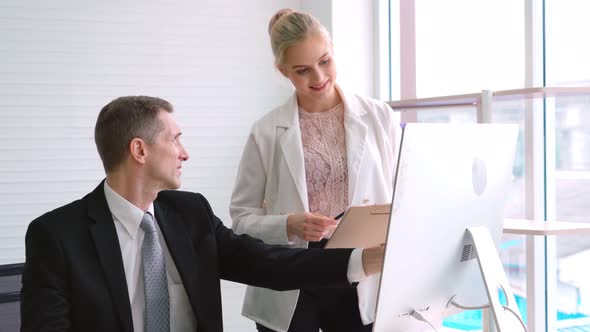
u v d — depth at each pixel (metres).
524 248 3.08
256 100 4.19
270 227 2.07
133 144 1.71
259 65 4.18
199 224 1.89
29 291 1.63
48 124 3.80
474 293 1.68
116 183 1.75
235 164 4.17
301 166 2.14
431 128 1.41
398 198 1.37
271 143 2.21
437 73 3.64
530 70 2.94
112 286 1.66
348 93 2.22
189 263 1.80
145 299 1.74
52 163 3.82
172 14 4.00
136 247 1.76
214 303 1.82
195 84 4.07
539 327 2.91
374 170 2.14
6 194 3.74
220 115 4.12
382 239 1.93
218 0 4.08
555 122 2.91
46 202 3.81
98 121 1.75
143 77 3.97
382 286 1.41
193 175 4.09
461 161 1.51
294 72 2.09
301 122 2.21
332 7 3.90
